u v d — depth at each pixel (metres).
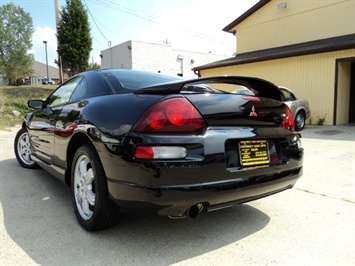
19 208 2.72
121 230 2.29
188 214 1.84
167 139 1.72
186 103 1.84
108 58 27.12
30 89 16.89
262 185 2.06
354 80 10.27
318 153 5.13
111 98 2.19
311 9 12.15
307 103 8.91
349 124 9.70
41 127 3.28
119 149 1.82
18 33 44.34
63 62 20.80
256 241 2.13
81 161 2.38
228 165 1.92
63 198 2.99
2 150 5.67
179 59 26.58
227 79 2.18
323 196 3.06
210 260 1.88
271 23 13.66
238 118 2.01
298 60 10.48
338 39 10.59
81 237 2.16
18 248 2.00
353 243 2.10
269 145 2.21
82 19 21.02
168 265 1.82
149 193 1.72
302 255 1.94
